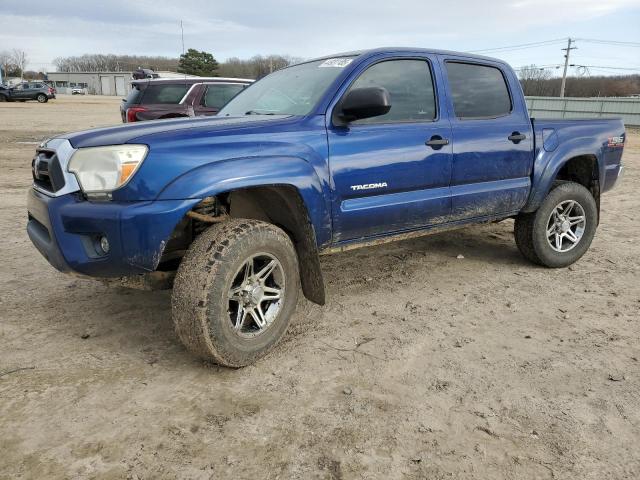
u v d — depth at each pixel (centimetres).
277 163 291
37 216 298
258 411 251
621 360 302
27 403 254
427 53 381
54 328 337
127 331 334
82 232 266
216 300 266
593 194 491
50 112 2866
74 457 217
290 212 314
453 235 588
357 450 223
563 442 229
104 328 338
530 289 417
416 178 358
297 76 377
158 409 251
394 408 254
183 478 206
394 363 297
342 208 326
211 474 209
